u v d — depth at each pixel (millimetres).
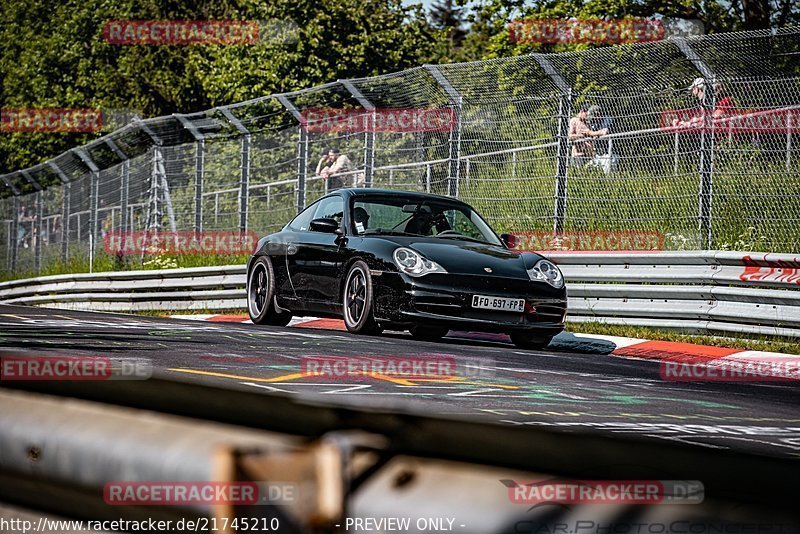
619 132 31000
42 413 3205
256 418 2537
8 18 86250
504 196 32719
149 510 2668
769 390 16906
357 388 13109
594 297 28125
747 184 28062
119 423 2896
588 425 10930
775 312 23969
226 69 69188
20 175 81188
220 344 18688
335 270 24266
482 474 2105
